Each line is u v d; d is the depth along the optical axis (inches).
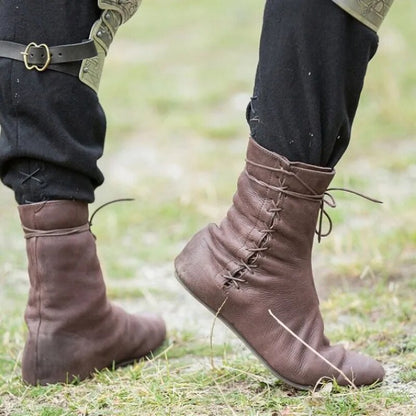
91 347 231.0
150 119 571.5
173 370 236.7
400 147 499.2
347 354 216.8
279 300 210.2
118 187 454.9
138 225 402.6
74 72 211.2
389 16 799.7
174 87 640.4
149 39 818.2
